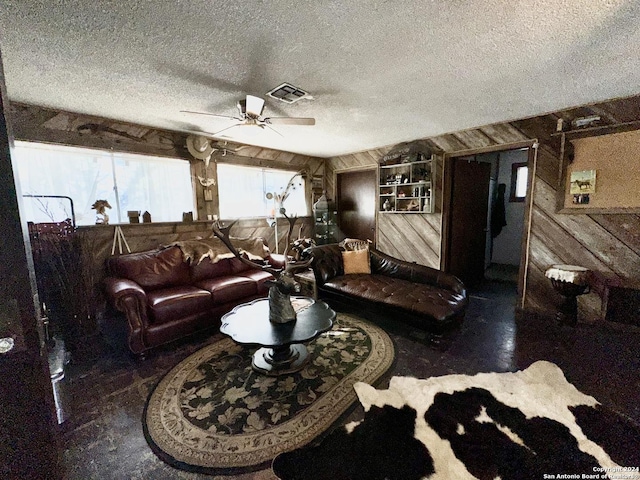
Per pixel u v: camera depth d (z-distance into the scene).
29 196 2.43
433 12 1.44
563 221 3.02
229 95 2.50
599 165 2.76
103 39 1.64
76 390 1.96
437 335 2.44
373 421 1.63
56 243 2.48
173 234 3.62
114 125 3.10
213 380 2.07
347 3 1.37
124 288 2.36
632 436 1.49
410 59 1.91
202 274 3.40
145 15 1.44
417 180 4.18
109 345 2.62
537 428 1.55
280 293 2.16
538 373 2.07
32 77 2.07
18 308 0.52
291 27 1.56
